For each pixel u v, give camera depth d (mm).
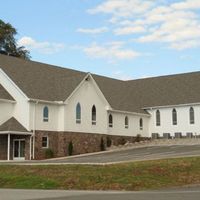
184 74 71000
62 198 18922
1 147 47312
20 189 25125
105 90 64062
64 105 51250
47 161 41688
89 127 54625
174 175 28109
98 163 33812
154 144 58625
